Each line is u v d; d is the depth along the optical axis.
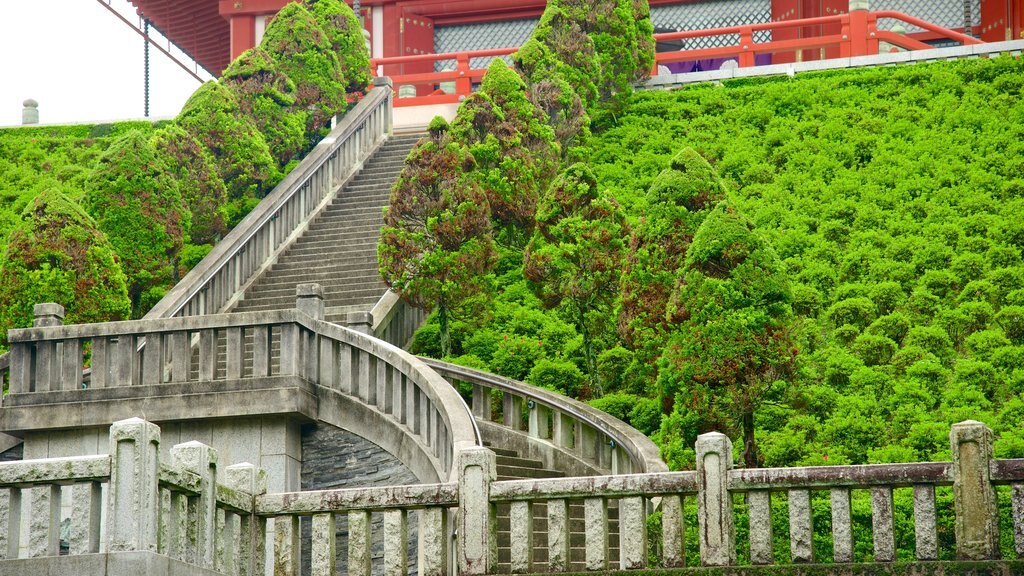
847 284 35.84
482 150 38.19
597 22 50.56
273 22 53.28
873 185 41.84
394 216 36.50
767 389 26.78
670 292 29.62
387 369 28.00
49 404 29.08
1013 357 31.83
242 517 20.02
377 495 19.59
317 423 28.56
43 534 17.94
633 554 18.78
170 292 36.03
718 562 18.50
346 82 54.94
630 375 33.16
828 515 24.30
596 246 33.22
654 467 24.56
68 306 35.75
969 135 44.34
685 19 70.56
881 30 61.72
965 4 65.06
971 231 38.22
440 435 25.38
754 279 27.03
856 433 29.25
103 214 39.44
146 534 17.61
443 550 19.30
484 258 36.38
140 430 17.80
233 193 45.78
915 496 18.16
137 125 58.69
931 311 34.62
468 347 35.94
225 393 28.25
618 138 49.00
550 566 19.00
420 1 71.00
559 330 36.00
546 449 29.05
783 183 43.28
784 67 54.44
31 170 53.81
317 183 44.78
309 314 29.72
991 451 18.00
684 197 29.91
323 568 19.59
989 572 17.61
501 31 72.06
